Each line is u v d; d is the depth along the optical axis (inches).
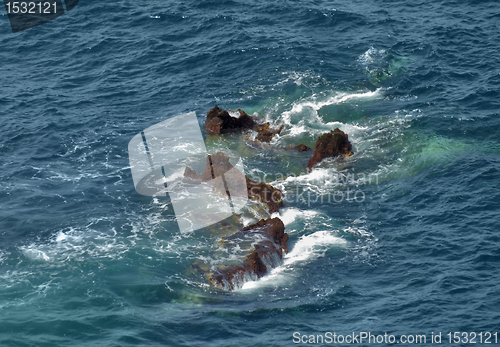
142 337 1423.5
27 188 2110.0
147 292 1596.9
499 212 1881.2
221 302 1576.0
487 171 2100.1
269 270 1721.2
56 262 1716.3
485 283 1581.0
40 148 2361.0
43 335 1421.0
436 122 2445.9
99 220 1932.8
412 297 1557.6
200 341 1423.5
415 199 2005.4
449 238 1787.6
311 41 3157.0
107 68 2984.7
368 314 1510.8
